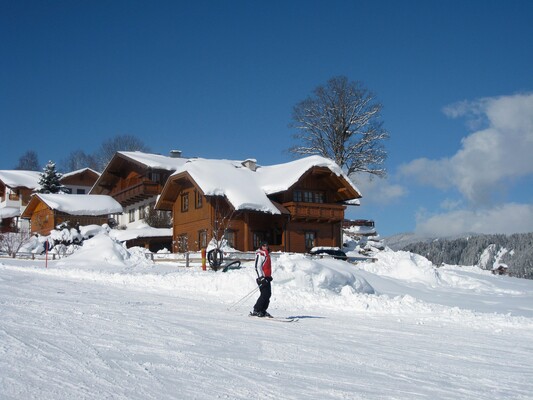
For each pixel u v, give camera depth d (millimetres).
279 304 18047
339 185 50594
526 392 8180
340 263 30266
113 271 30188
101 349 9203
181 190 51219
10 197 72938
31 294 16984
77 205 60031
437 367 9641
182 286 21688
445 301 23766
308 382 8070
